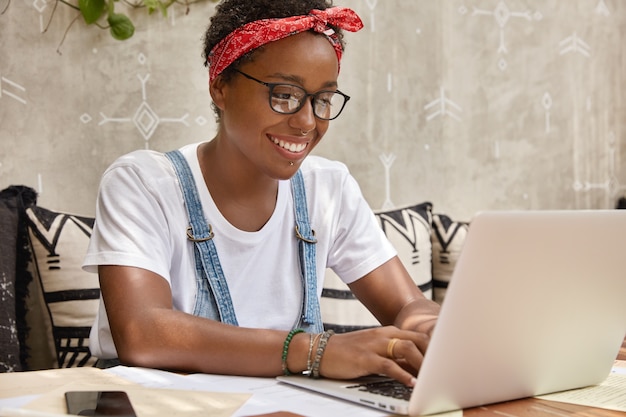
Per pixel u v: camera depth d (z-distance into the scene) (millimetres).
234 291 1499
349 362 1036
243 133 1376
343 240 1679
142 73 2434
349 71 2697
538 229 904
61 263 2025
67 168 2348
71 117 2350
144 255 1329
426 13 2824
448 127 2873
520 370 979
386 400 905
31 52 2297
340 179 1684
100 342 1536
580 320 1012
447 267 2594
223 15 1401
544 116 3045
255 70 1337
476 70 2916
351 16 1382
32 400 922
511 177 2986
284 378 1070
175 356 1159
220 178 1491
